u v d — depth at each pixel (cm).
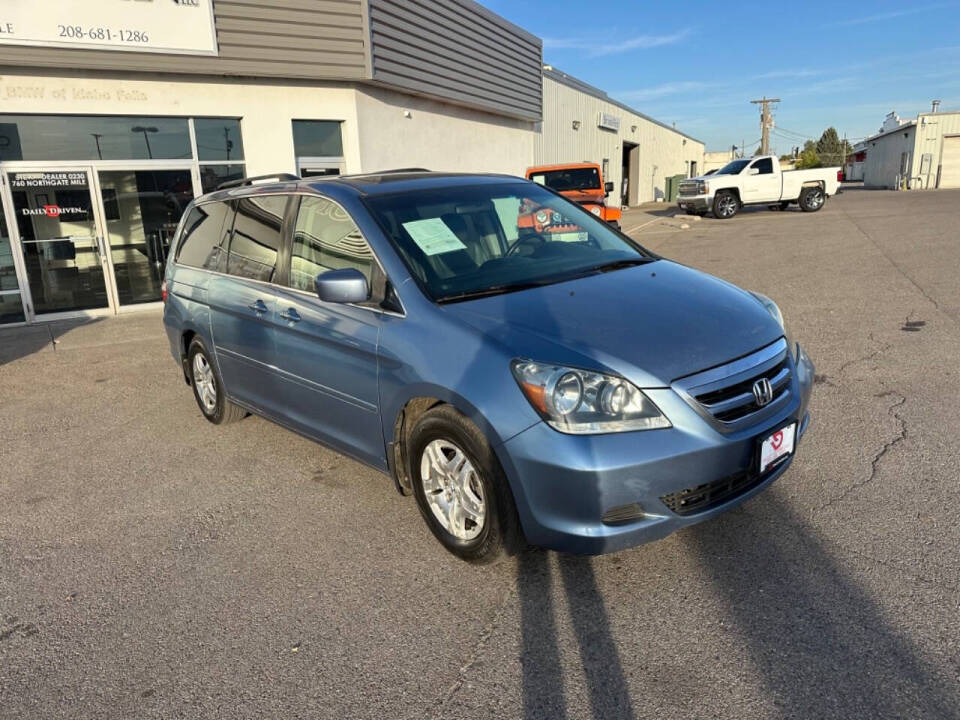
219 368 498
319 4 1107
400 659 267
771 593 288
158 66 1007
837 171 2341
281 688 255
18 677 270
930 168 4172
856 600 279
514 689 247
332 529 371
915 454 404
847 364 587
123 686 262
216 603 311
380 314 342
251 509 401
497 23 1641
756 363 302
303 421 414
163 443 516
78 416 591
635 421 271
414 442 327
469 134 1617
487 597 301
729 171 2353
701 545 326
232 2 1042
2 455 510
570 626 278
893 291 870
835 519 340
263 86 1117
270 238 437
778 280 1000
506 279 355
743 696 235
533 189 453
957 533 321
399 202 386
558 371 275
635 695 240
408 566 330
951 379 531
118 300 1080
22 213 1004
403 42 1261
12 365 784
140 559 353
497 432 282
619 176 3294
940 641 253
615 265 387
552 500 274
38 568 350
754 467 294
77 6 945
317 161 1201
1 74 944
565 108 2491
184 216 567
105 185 1044
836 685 236
